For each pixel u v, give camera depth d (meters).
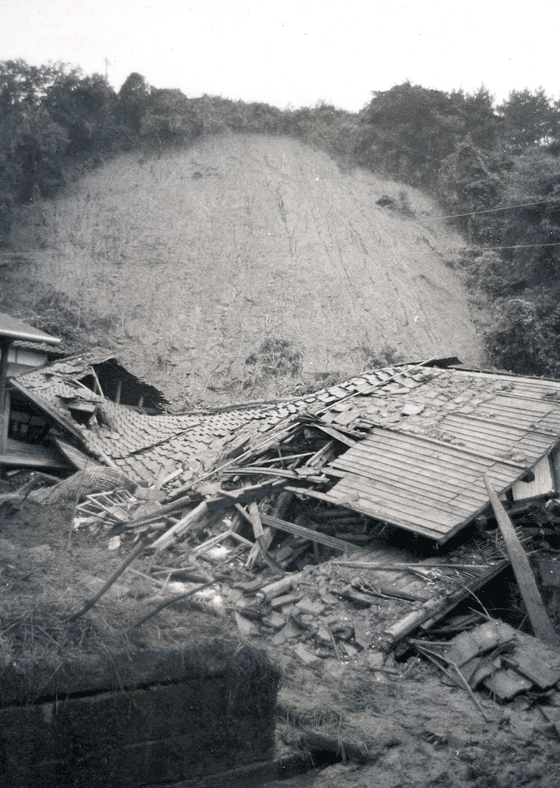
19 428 20.92
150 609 6.38
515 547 11.91
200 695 5.57
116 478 17.47
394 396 17.89
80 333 38.94
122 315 41.25
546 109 59.03
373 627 10.75
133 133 60.31
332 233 49.22
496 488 13.05
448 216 51.78
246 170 56.56
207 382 37.31
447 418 16.08
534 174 40.28
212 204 51.97
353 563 12.52
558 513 14.45
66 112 56.97
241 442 17.72
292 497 15.53
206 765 5.65
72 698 4.92
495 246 47.12
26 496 16.89
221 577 12.41
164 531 15.02
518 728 8.41
